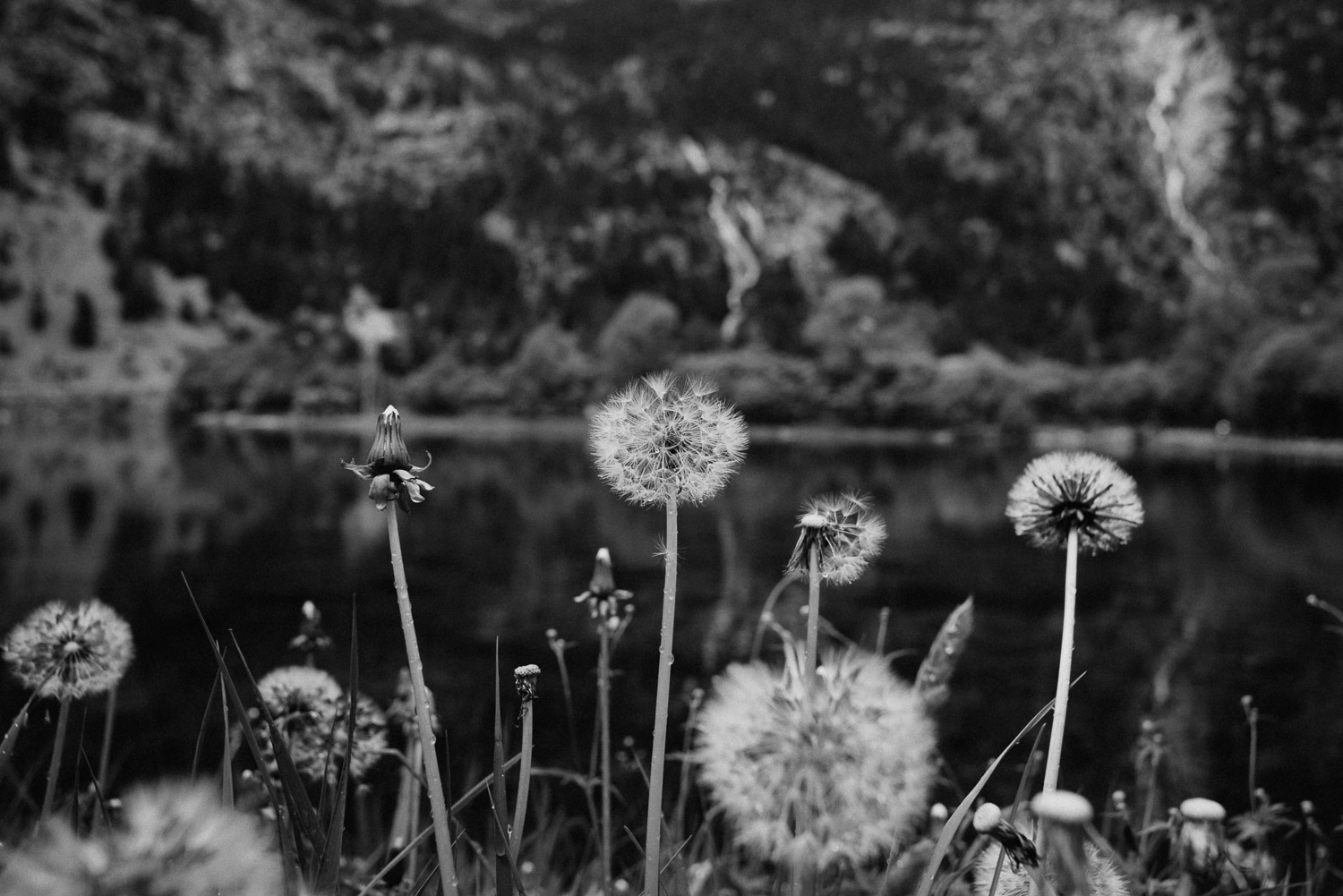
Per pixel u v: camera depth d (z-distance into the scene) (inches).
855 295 6028.5
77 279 6953.7
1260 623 848.9
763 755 51.0
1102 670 674.8
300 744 96.3
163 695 537.6
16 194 7313.0
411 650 62.3
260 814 95.0
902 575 1098.7
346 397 5723.4
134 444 3538.4
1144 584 1056.2
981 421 4726.9
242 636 725.9
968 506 1823.3
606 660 123.6
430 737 62.6
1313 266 4869.6
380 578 1007.6
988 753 466.9
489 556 1189.1
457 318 7317.9
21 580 941.2
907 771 51.5
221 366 5836.6
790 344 6166.3
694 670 602.2
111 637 85.2
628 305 5689.0
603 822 121.5
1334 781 429.4
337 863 65.7
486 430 5118.1
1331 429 3762.3
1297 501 1951.3
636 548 1268.5
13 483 2012.8
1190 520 1640.0
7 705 478.6
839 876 79.2
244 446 3506.4
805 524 63.6
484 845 194.2
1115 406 4591.5
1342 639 776.3
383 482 62.1
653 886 63.7
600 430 65.5
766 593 949.8
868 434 4822.8
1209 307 4500.5
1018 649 742.5
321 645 121.6
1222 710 570.3
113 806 93.4
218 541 1270.9
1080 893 44.6
